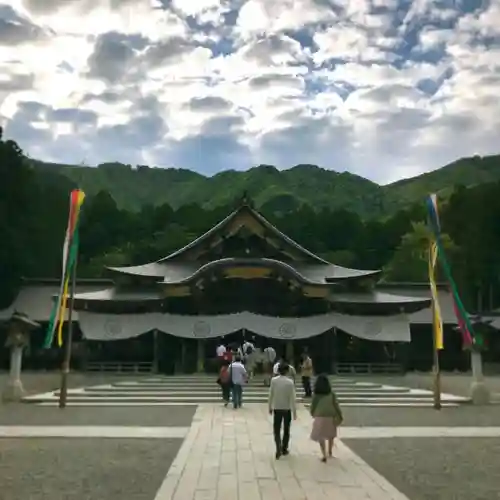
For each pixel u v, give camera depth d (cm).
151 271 5844
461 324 3089
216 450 1602
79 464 1416
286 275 5319
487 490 1155
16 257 6962
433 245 3064
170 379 4081
